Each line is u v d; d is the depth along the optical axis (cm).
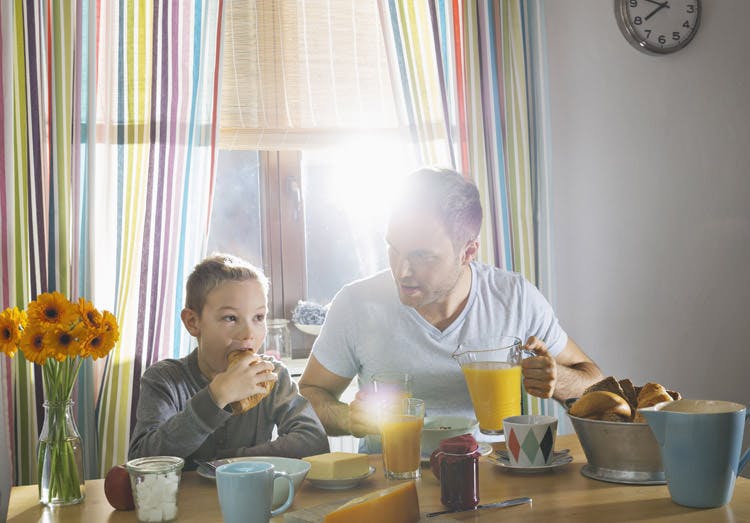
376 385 130
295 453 135
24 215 192
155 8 206
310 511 98
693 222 256
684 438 101
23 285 191
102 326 116
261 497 94
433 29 224
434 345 168
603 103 248
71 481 112
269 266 243
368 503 92
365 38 234
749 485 113
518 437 120
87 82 199
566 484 114
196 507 108
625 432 112
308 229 249
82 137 202
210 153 212
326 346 172
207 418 125
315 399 164
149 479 102
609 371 248
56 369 114
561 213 244
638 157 251
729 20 260
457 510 103
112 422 199
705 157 257
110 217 205
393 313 170
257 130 225
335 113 232
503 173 228
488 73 228
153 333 204
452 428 135
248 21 226
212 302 150
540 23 233
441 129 228
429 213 150
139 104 207
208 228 212
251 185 243
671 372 254
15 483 189
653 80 252
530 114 232
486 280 176
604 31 248
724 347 258
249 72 226
